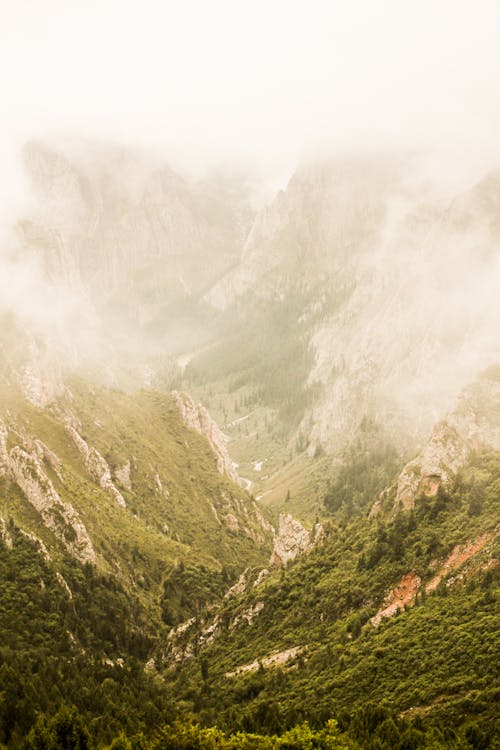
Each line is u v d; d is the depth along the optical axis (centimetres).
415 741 11594
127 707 13925
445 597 14675
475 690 12344
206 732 12525
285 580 17712
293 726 12850
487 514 15925
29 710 12875
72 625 17275
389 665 13600
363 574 16438
